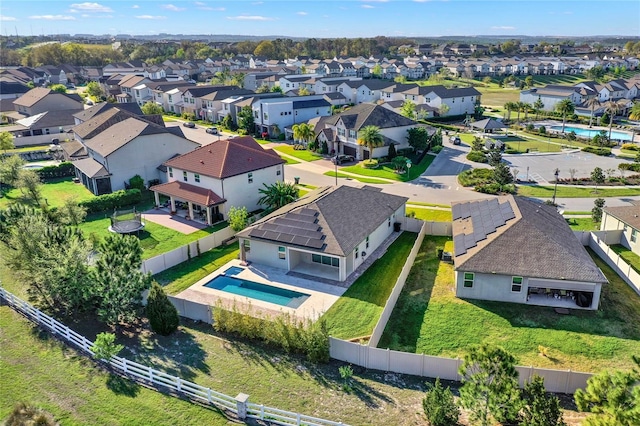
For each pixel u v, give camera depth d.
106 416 21.16
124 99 139.50
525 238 33.84
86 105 132.25
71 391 22.81
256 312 31.17
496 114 124.94
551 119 117.69
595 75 191.75
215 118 110.94
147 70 181.50
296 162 74.88
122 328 29.02
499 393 19.17
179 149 63.44
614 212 43.22
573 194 57.50
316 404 22.44
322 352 25.45
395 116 79.69
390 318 30.84
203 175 49.56
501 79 197.25
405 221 45.94
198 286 35.34
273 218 39.38
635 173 66.06
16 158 60.50
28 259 30.08
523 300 32.47
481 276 32.53
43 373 24.14
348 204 41.94
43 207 46.78
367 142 71.38
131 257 30.16
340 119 77.81
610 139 90.25
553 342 28.16
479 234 36.25
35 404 21.75
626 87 146.38
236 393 23.11
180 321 30.05
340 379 24.39
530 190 59.28
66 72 195.75
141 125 61.91
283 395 23.03
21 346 26.45
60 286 28.70
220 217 49.62
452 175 66.50
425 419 21.50
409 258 37.28
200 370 24.86
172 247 42.47
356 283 35.59
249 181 51.06
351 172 68.44
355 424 21.12
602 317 30.78
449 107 116.75
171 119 116.06
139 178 59.53
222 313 28.50
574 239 36.47
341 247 35.34
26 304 29.78
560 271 31.42
